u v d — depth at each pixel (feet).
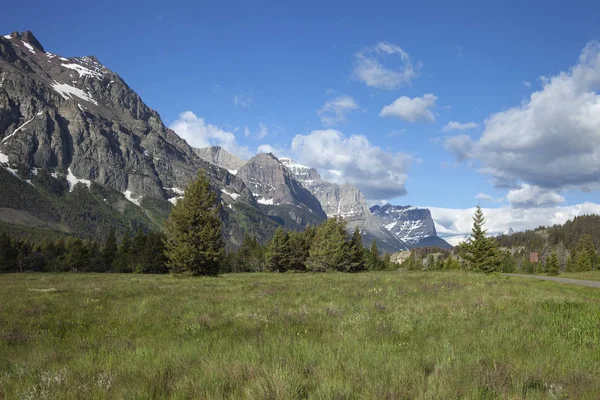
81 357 23.98
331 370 19.67
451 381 17.88
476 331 30.19
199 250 138.00
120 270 349.61
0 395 18.13
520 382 17.78
